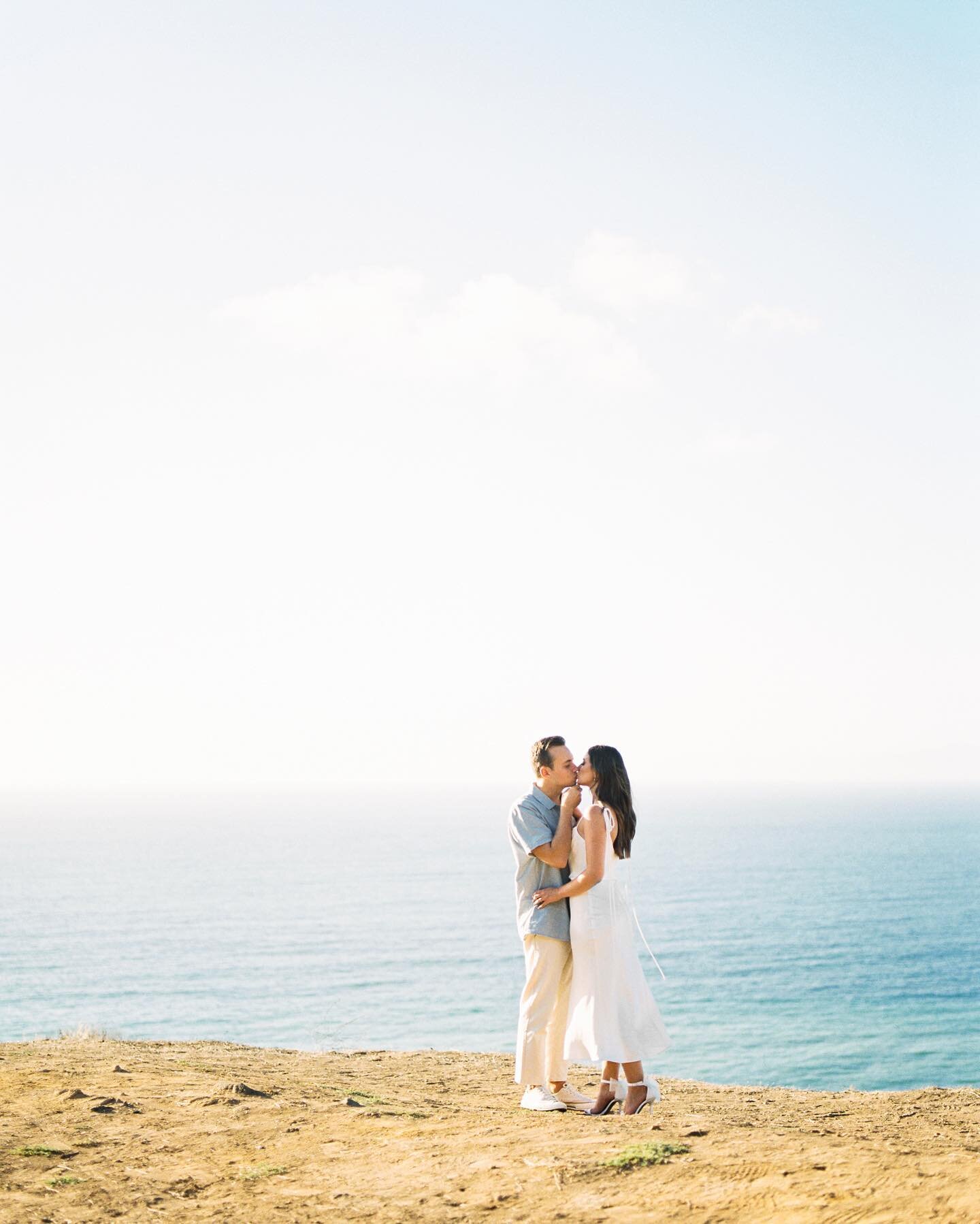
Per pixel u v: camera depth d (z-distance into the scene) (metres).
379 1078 9.41
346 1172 5.55
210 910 127.88
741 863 183.12
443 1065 10.84
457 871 178.88
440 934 107.88
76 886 156.50
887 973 83.81
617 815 6.59
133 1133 6.48
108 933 109.56
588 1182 4.92
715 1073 52.34
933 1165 4.59
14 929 112.00
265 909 128.62
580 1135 5.85
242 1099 7.41
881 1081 50.59
